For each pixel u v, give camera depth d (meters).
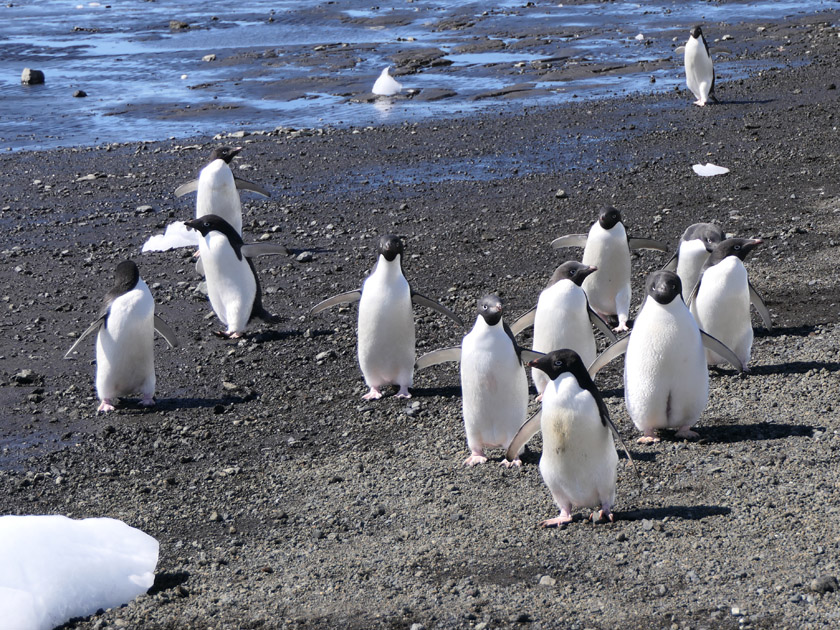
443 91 24.70
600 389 9.09
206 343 10.88
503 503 7.01
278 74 27.62
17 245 14.46
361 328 9.09
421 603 5.83
